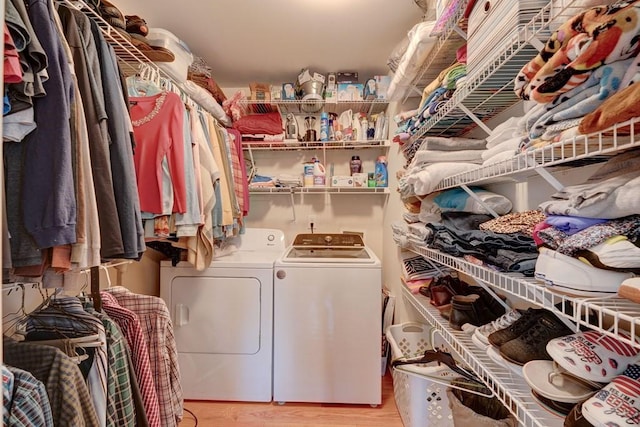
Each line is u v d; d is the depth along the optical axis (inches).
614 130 20.2
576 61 22.7
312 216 109.1
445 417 55.4
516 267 31.7
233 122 98.8
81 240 31.2
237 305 73.8
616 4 21.8
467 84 42.7
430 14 60.0
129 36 53.5
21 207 27.8
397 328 76.6
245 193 92.4
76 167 31.2
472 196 48.7
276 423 66.3
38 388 27.5
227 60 89.2
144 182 51.3
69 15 34.4
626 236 21.2
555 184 31.2
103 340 36.8
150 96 55.8
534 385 27.6
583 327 31.5
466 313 47.0
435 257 52.9
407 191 65.3
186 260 75.2
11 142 28.0
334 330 72.1
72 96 31.1
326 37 77.5
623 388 22.9
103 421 35.8
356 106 101.0
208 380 73.9
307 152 109.0
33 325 38.6
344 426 65.3
